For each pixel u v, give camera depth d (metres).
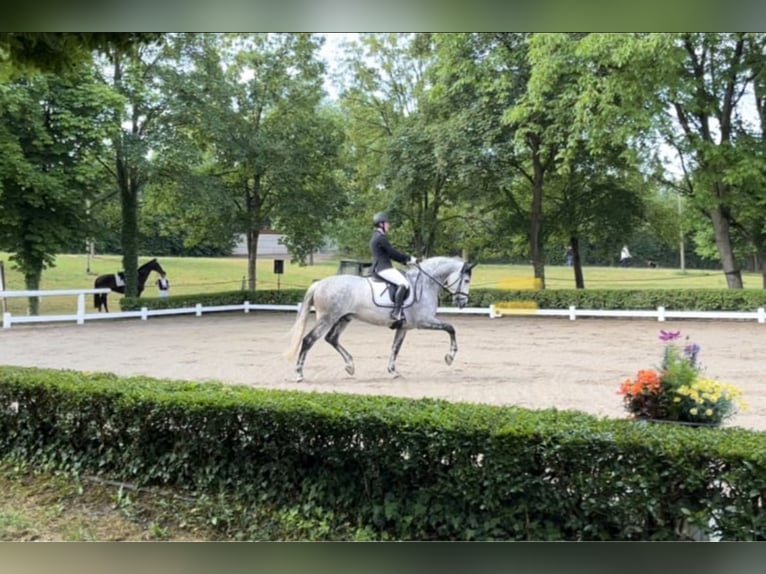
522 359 10.45
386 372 9.25
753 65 14.80
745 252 19.25
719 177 15.27
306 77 21.16
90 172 16.38
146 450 4.25
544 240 21.55
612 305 17.50
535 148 18.69
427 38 20.88
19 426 4.82
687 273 33.47
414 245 22.94
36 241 16.28
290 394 4.15
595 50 13.65
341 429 3.56
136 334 14.45
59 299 24.48
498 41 17.69
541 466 3.18
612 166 18.94
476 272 32.38
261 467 3.85
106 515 3.90
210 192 19.16
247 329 15.63
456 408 3.69
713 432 3.15
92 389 4.45
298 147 20.70
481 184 19.00
